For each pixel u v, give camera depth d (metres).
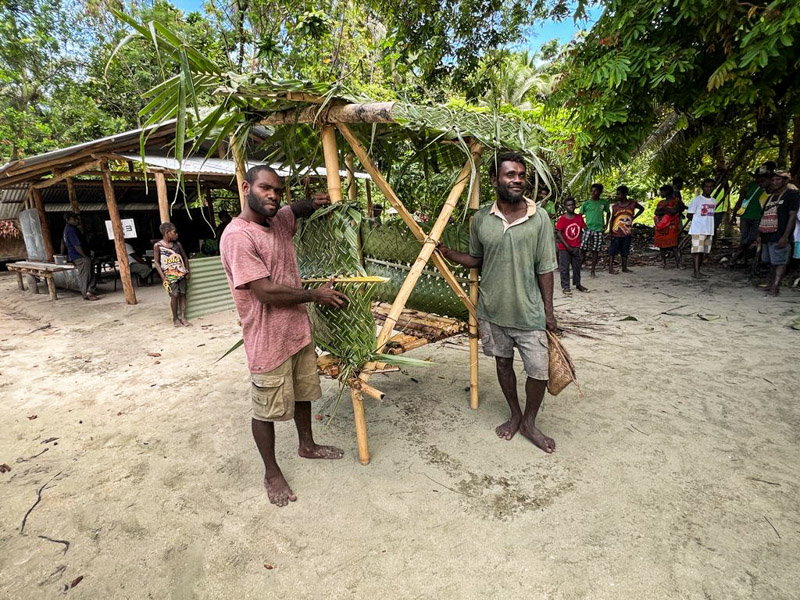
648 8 5.64
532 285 2.63
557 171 9.70
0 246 12.54
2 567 2.06
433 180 4.03
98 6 14.27
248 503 2.44
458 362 4.30
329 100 2.38
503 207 2.62
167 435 3.19
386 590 1.88
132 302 7.62
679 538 2.06
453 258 2.90
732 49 5.41
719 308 5.59
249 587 1.92
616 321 5.33
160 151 7.97
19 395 3.97
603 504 2.30
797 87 6.26
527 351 2.71
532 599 1.81
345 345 2.59
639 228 13.20
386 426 3.17
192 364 4.62
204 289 6.68
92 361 4.82
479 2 7.61
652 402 3.32
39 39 14.54
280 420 2.38
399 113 2.31
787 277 6.94
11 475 2.76
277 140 3.14
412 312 3.66
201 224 12.41
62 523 2.33
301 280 2.63
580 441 2.87
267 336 2.26
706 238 7.35
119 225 7.46
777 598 1.76
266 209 2.17
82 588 1.94
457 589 1.87
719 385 3.53
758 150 10.60
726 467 2.54
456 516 2.27
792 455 2.62
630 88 6.18
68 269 8.13
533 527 2.17
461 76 8.67
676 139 10.74
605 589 1.83
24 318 7.03
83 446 3.09
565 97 7.02
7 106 14.88
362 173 8.20
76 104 14.95
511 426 2.97
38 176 9.03
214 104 2.93
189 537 2.21
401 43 8.44
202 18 10.38
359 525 2.24
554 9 7.59
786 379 3.55
